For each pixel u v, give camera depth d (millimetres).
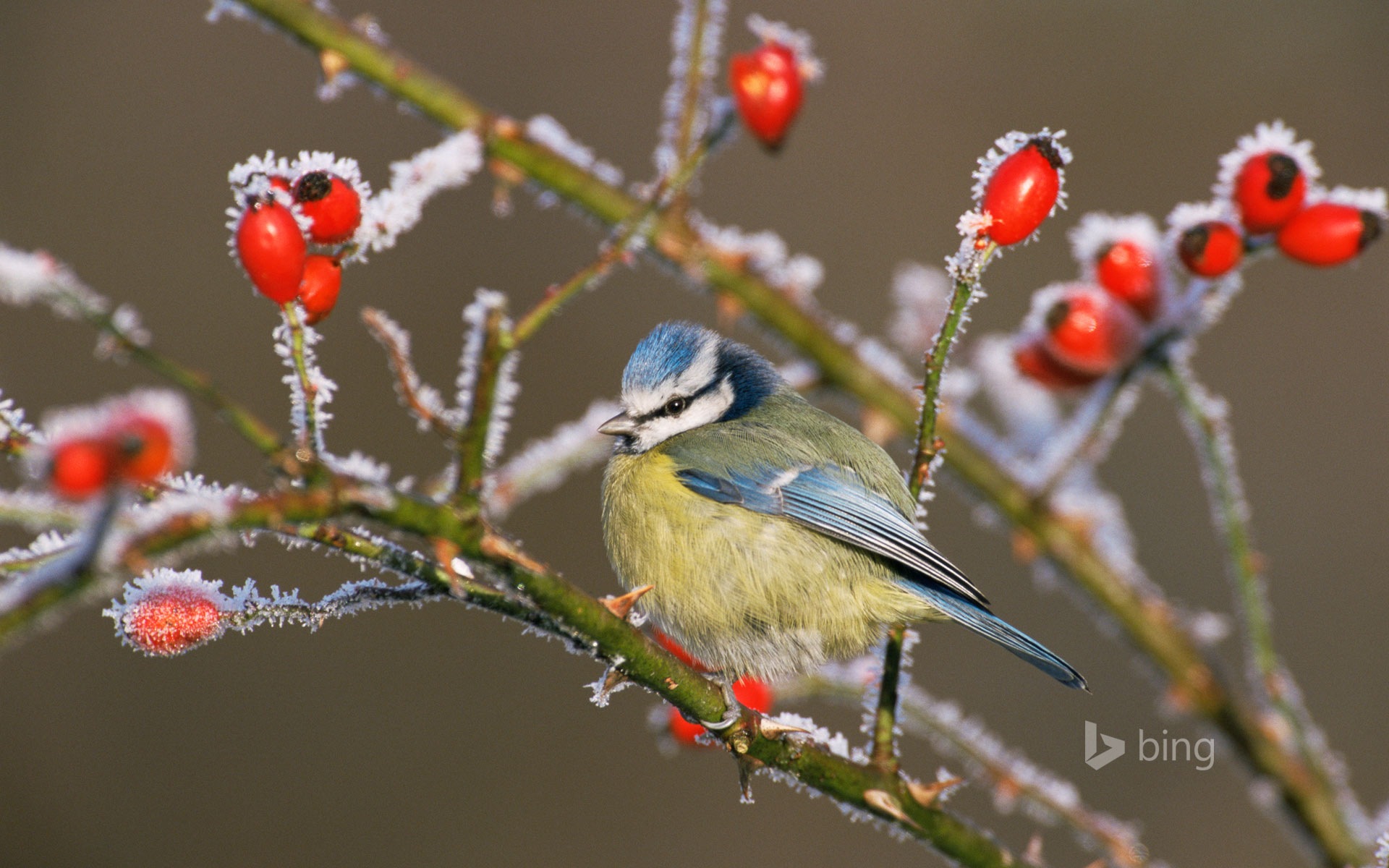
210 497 3207
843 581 6797
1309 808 5883
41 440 3521
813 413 7621
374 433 11594
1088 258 5875
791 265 6543
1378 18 13477
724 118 5402
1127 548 6797
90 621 10820
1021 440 7371
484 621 11273
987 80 13812
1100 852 5613
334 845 9922
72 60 12898
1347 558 11445
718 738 4859
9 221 11977
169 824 9891
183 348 11617
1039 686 10961
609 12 13594
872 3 14133
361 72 5340
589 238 12578
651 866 10102
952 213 13000
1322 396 12414
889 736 5070
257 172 3904
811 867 10117
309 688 10781
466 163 4180
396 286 12172
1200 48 13680
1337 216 5180
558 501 11680
